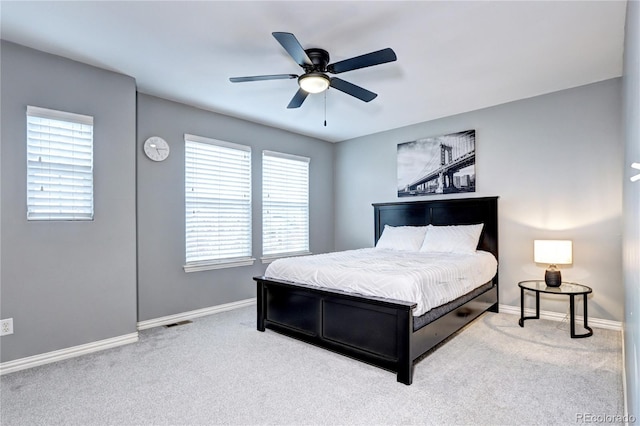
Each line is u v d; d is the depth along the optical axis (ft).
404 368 7.42
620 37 8.04
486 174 13.34
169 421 6.14
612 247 10.68
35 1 6.61
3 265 8.02
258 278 10.93
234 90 11.33
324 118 14.57
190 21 7.37
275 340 10.18
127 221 10.02
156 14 7.11
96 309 9.39
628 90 6.13
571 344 9.52
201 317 12.74
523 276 12.41
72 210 9.04
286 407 6.56
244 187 14.58
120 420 6.17
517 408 6.42
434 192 14.82
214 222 13.50
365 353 8.30
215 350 9.39
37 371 8.12
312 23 7.45
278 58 9.11
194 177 12.91
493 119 13.14
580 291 10.04
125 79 10.05
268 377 7.77
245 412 6.40
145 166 11.57
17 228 8.21
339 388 7.25
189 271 12.54
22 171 8.29
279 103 12.60
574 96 11.35
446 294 8.93
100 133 9.53
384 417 6.20
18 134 8.25
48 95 8.68
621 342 9.60
